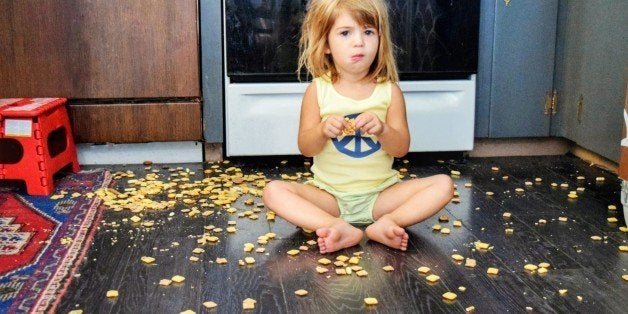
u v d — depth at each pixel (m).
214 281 1.39
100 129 2.32
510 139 2.55
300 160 2.44
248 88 2.31
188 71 2.32
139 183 2.11
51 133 2.29
